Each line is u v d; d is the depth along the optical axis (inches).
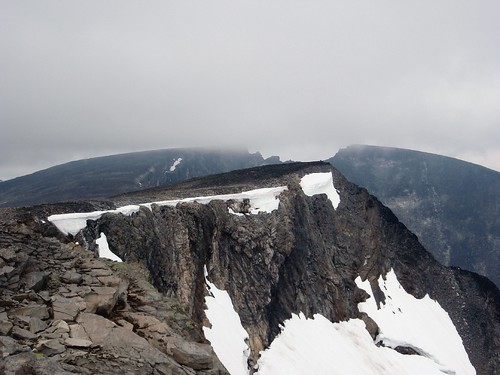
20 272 646.5
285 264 2378.2
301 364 1916.8
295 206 2687.0
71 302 614.2
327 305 2496.3
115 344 547.5
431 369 2536.9
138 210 1699.1
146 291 791.1
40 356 475.8
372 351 2391.7
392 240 3474.4
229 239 2132.1
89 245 1384.1
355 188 3521.2
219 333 1653.5
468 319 3435.0
